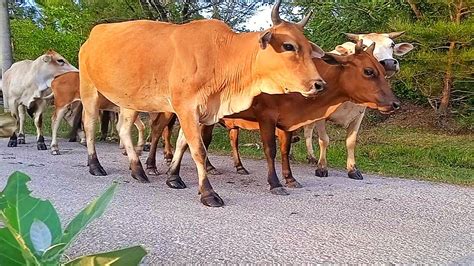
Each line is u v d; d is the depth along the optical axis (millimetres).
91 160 6879
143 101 5953
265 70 5215
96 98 6828
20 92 9812
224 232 4211
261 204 5371
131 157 6637
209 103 5453
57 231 874
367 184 6871
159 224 4398
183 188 6125
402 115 15242
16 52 18312
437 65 11609
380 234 4320
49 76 9641
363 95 6172
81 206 4953
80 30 15500
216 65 5371
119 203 5168
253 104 6070
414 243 4086
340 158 9539
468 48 11617
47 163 7691
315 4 12664
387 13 12773
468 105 13961
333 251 3787
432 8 13477
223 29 5531
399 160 9609
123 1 12430
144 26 6031
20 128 10414
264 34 4895
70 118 10805
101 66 6125
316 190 6293
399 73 11820
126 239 3930
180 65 5418
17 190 895
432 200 5914
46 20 20781
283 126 6293
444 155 10016
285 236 4148
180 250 3701
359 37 7801
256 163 8727
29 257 818
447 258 3715
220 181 6820
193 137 5371
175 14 12273
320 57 5758
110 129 11766
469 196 6250
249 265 3420
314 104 6207
